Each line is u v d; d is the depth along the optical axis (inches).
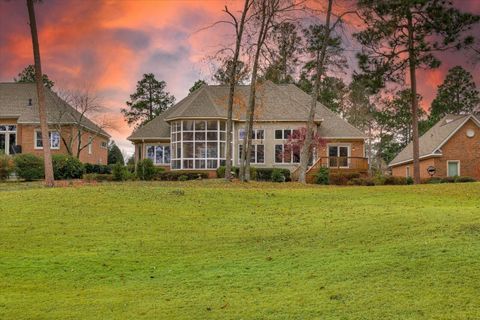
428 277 365.1
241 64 1167.6
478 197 811.4
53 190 848.9
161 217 681.6
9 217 669.9
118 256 507.5
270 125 1633.9
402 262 404.8
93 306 365.7
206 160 1549.0
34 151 1665.8
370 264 410.6
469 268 373.1
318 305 335.3
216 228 626.2
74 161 1293.1
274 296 363.6
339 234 549.3
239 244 546.6
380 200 799.1
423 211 642.2
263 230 608.7
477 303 315.3
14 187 994.7
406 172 2053.4
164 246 545.0
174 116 1569.9
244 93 1669.5
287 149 1585.9
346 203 774.5
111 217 676.1
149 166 1288.1
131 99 2810.0
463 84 2874.0
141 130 1711.4
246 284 399.5
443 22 1235.9
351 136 1628.9
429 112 3073.3
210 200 791.7
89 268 469.7
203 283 411.2
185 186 991.6
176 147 1578.5
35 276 446.9
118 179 1214.3
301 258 462.9
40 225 630.5
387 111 2967.5
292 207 752.3
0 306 369.4
